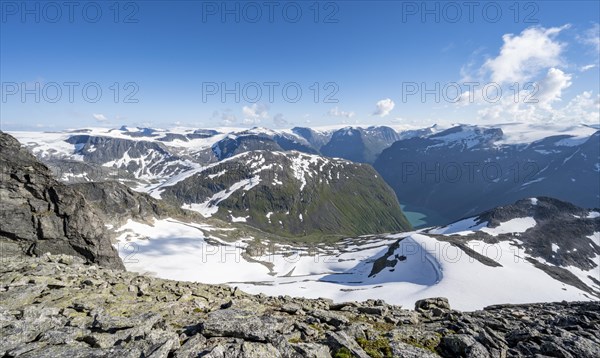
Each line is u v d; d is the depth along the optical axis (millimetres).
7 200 51781
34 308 16141
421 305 27859
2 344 12398
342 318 19578
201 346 13547
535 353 15648
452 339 16266
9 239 50438
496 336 17328
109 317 15977
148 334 14125
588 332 18062
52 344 12922
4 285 21469
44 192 56125
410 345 15859
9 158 55000
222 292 28656
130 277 29406
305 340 15820
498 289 107188
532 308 30141
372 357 14414
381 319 21781
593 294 119750
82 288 22891
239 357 12453
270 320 17031
